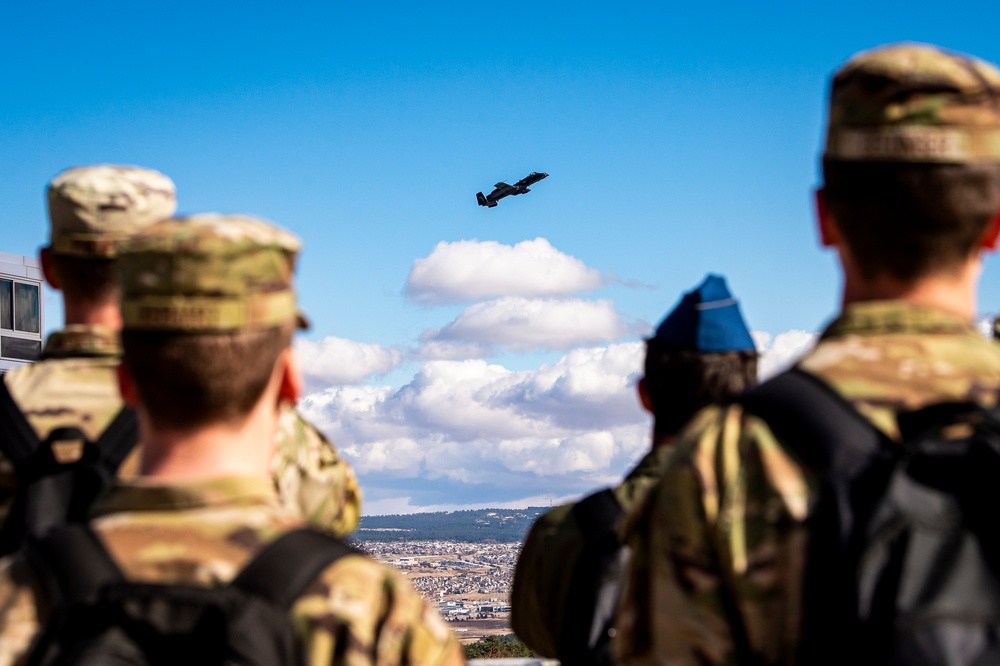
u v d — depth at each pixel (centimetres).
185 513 205
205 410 208
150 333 205
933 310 213
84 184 322
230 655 188
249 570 197
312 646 192
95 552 200
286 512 215
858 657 179
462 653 216
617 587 323
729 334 330
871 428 196
